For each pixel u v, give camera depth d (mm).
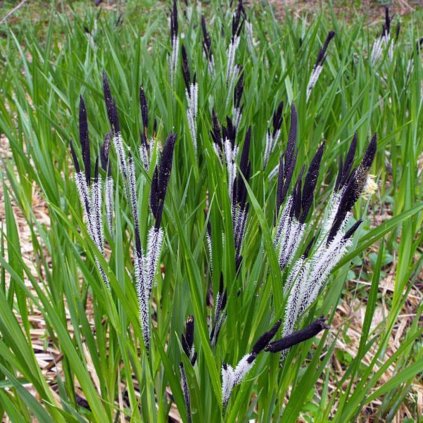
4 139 1459
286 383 532
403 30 2494
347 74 1230
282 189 433
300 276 386
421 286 939
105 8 2959
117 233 470
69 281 526
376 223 1064
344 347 766
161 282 661
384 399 663
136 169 733
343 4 3207
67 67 1214
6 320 441
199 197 705
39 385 457
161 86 958
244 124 790
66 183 862
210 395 469
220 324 467
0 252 521
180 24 1373
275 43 1199
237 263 456
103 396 559
